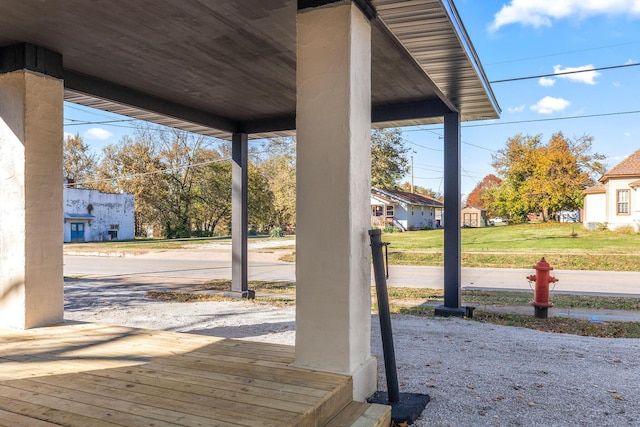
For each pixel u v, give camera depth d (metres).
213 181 33.97
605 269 13.03
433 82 4.62
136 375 2.53
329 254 2.69
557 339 4.86
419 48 3.68
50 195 3.87
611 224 21.95
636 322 6.01
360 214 2.79
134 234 33.28
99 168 35.53
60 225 3.96
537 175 27.88
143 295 8.45
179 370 2.63
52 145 3.89
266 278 11.36
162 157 33.53
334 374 2.60
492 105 5.67
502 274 12.23
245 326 5.62
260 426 1.88
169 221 33.78
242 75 4.93
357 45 2.76
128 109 5.83
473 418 2.75
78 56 4.25
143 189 32.97
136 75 4.93
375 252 2.82
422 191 52.88
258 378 2.51
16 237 3.70
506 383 3.38
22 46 3.74
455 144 6.00
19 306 3.69
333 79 2.71
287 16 3.46
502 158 29.88
